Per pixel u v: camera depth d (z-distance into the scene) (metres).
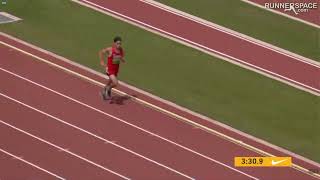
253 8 118.44
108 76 93.88
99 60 103.69
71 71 100.56
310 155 86.81
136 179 79.38
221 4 118.94
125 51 106.25
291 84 101.44
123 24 112.88
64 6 116.94
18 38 108.12
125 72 101.50
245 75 102.81
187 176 80.56
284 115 94.62
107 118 90.81
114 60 92.12
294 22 115.88
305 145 88.69
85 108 92.56
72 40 108.31
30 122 89.12
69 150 84.00
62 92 95.69
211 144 87.31
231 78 101.94
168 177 80.06
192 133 89.25
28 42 107.19
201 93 98.19
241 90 99.50
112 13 115.38
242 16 116.31
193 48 108.06
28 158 82.25
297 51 108.88
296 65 105.69
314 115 94.81
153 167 81.81
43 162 81.69
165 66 103.56
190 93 97.94
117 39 91.69
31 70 100.31
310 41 111.38
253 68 104.44
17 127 88.00
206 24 113.88
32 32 109.88
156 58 105.25
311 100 98.12
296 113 95.19
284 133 90.94
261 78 102.31
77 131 87.75
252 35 112.00
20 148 84.06
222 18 115.56
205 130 90.12
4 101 93.06
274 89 100.12
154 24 113.19
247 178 81.12
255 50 108.56
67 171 80.25
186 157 84.19
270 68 104.75
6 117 89.88
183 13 116.12
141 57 105.19
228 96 98.00
